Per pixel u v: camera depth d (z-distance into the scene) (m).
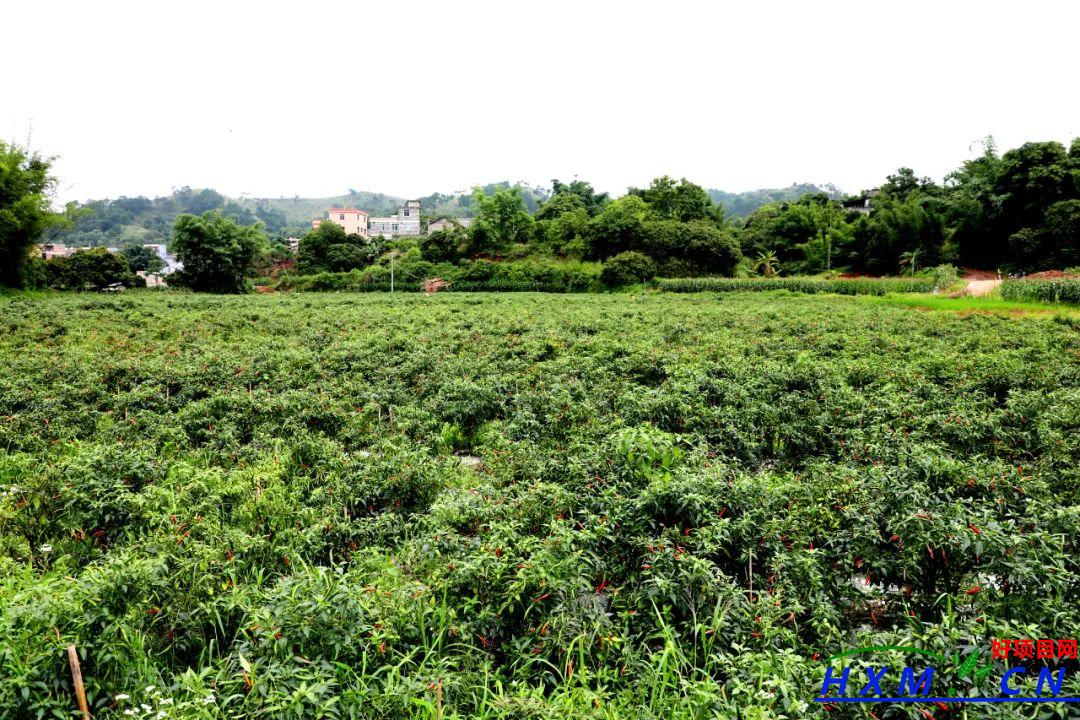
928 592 6.68
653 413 12.82
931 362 17.69
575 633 6.03
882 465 8.96
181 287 77.38
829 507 8.04
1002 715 4.77
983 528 6.32
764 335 26.42
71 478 9.26
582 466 9.34
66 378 17.61
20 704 4.74
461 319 35.06
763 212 101.50
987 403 13.40
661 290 70.06
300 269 96.75
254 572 7.52
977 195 69.94
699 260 79.69
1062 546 6.73
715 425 12.44
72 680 5.14
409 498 9.61
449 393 15.19
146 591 6.16
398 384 17.16
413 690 5.28
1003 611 5.91
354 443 13.27
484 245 89.75
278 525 8.91
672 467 9.13
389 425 14.16
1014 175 65.62
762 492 7.84
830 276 75.81
